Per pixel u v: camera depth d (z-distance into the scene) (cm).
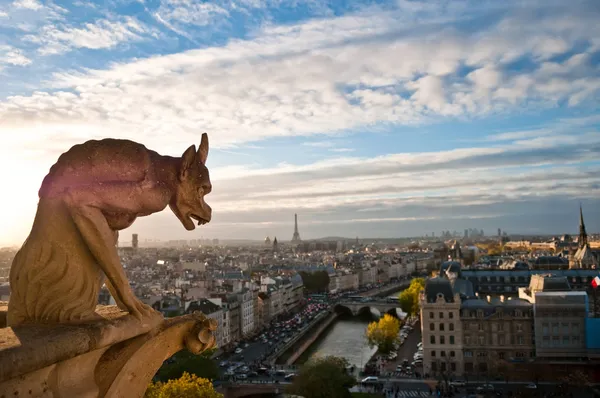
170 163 1513
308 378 14775
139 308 1457
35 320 1352
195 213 1529
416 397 17138
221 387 17100
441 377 19800
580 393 17375
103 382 1378
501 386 18488
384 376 19875
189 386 8625
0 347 1097
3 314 1488
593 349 19788
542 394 17388
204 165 1548
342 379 14975
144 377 1492
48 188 1375
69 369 1296
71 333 1236
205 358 14362
